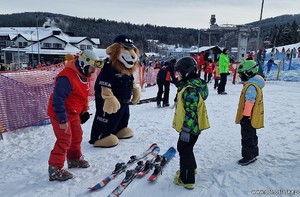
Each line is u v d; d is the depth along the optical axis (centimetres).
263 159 421
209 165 410
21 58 5422
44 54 5122
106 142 508
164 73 895
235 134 566
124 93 519
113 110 487
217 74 1325
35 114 650
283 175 361
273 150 457
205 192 333
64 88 362
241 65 399
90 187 353
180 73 334
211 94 1166
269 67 2020
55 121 371
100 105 512
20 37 5744
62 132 374
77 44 5903
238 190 332
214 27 3903
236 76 1758
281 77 1870
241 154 433
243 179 358
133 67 514
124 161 443
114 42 506
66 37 6056
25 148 518
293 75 1884
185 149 339
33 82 661
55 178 375
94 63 374
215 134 568
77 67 378
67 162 419
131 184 358
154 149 475
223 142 515
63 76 367
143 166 399
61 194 342
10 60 5569
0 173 408
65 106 380
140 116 775
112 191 343
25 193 346
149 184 357
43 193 345
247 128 398
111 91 495
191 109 321
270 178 356
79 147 418
